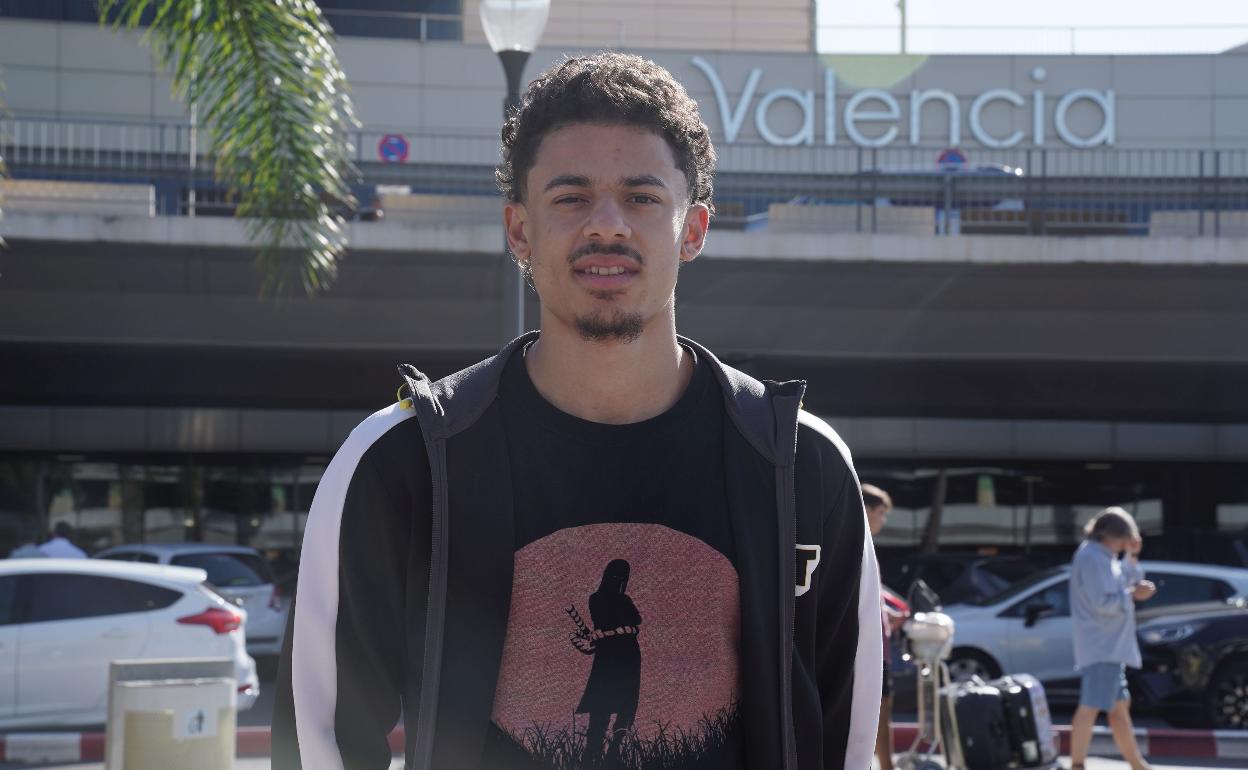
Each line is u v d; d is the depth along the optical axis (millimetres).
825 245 19766
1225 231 19906
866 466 25891
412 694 1843
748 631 1846
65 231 18766
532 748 1795
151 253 19422
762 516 1888
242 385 23531
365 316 21297
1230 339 21594
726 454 1899
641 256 1851
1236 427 26047
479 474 1845
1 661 10812
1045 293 20891
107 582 11195
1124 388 24141
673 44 34531
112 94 29625
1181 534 17188
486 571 1814
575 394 1900
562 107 1883
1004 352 22234
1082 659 8852
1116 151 21281
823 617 1996
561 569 1831
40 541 24000
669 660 1825
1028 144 31516
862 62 31531
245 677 11453
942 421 25875
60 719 10867
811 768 1912
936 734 7801
